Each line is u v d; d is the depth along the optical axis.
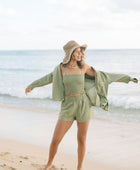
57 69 2.96
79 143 3.08
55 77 2.95
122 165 3.82
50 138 5.23
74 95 2.90
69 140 5.05
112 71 20.08
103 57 41.47
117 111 7.86
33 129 5.98
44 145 4.77
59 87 2.94
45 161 3.70
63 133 3.03
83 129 3.01
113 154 4.28
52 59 48.94
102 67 23.81
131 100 9.11
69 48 2.86
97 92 3.11
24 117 7.38
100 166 3.79
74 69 2.90
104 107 3.18
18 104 9.72
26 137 5.33
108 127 6.11
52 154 3.15
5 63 39.12
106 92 3.12
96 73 3.04
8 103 9.97
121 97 9.63
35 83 3.15
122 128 5.98
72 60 2.88
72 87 2.87
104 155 4.24
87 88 3.02
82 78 2.91
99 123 6.52
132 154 4.25
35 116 7.49
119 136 5.33
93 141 5.03
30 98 10.91
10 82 17.23
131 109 8.02
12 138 5.26
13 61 44.25
